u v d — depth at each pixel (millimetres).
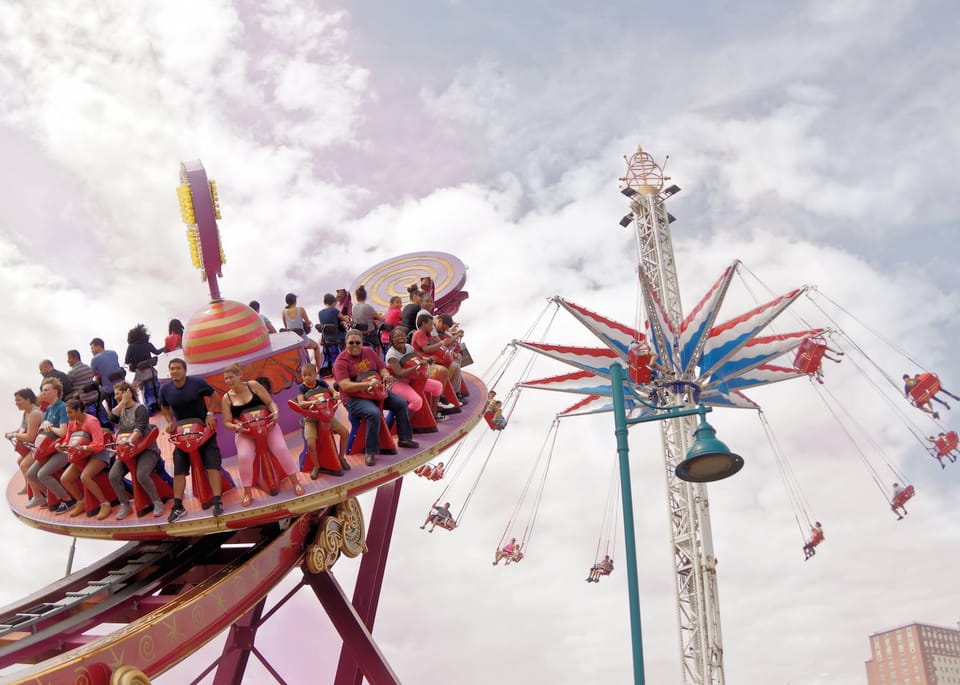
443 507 35875
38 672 14188
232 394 18328
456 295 34562
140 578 19969
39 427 20453
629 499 13234
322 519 21531
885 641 181250
